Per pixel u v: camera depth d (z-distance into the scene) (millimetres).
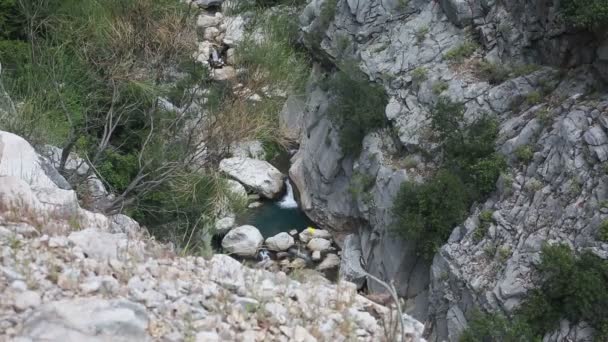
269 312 10648
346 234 39750
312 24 45719
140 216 26359
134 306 9898
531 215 28172
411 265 32625
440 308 29359
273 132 29469
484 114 32719
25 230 11695
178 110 30281
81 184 25359
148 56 28391
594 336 24266
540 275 26078
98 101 30938
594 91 31219
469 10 38281
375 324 11047
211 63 47250
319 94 43188
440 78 36688
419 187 31359
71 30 29094
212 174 27047
